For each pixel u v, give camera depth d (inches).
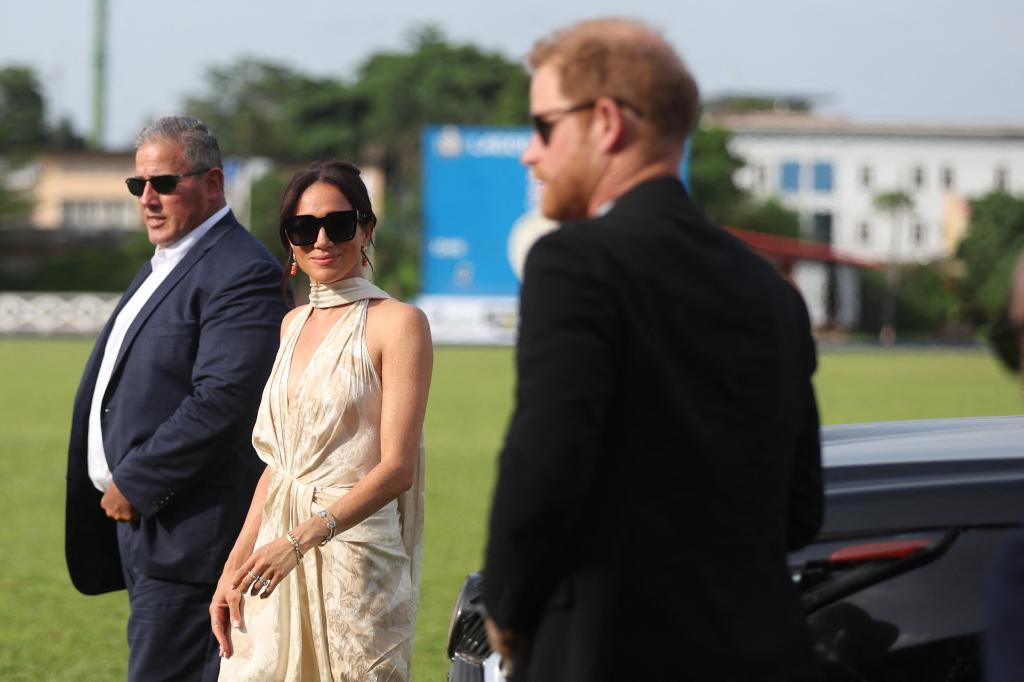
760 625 128.9
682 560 126.7
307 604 207.3
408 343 208.5
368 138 5374.0
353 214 212.2
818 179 5162.4
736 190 4510.3
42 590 460.4
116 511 246.2
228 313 249.3
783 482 135.7
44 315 2706.7
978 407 1198.9
